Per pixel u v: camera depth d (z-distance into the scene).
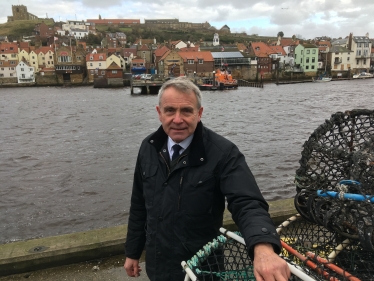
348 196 2.02
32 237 7.98
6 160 14.62
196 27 176.75
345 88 57.34
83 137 19.55
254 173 11.91
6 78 83.75
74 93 60.91
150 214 2.21
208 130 2.20
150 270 2.24
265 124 22.55
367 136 2.86
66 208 9.48
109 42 115.81
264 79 86.19
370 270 2.15
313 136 2.62
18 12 168.38
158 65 81.94
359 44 88.69
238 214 1.83
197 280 1.79
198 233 2.11
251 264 2.08
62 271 3.65
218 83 62.38
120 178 11.81
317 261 2.06
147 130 21.53
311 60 88.25
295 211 4.43
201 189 2.04
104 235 3.99
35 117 28.97
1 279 3.54
